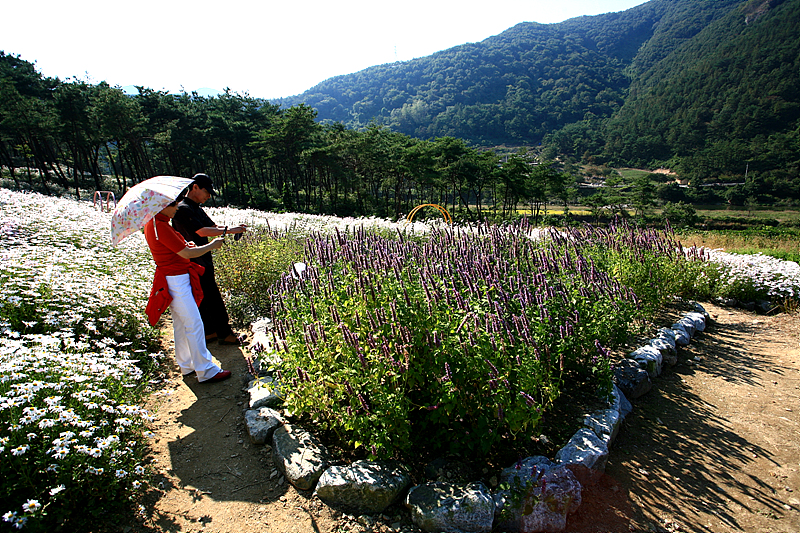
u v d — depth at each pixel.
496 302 3.84
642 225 8.41
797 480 3.47
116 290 5.11
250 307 6.27
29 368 2.99
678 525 2.99
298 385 3.40
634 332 5.45
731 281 8.14
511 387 3.34
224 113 59.62
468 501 2.82
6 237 6.92
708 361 5.62
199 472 3.19
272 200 54.97
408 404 3.22
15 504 2.39
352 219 13.93
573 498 3.00
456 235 6.34
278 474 3.22
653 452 3.78
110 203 12.02
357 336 3.30
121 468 2.74
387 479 3.01
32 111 39.56
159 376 4.48
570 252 6.08
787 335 6.52
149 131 51.19
